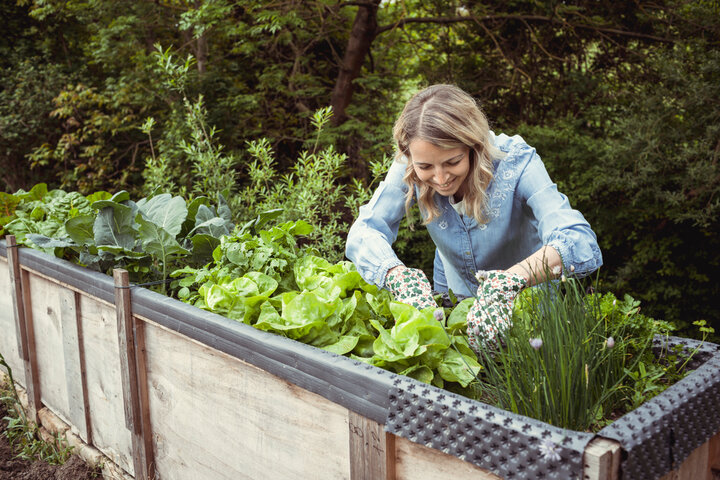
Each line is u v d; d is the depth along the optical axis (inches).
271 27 275.9
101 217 87.4
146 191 245.6
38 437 111.0
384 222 73.1
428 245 265.7
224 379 65.0
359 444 49.3
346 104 326.3
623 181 223.0
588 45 318.0
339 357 51.3
